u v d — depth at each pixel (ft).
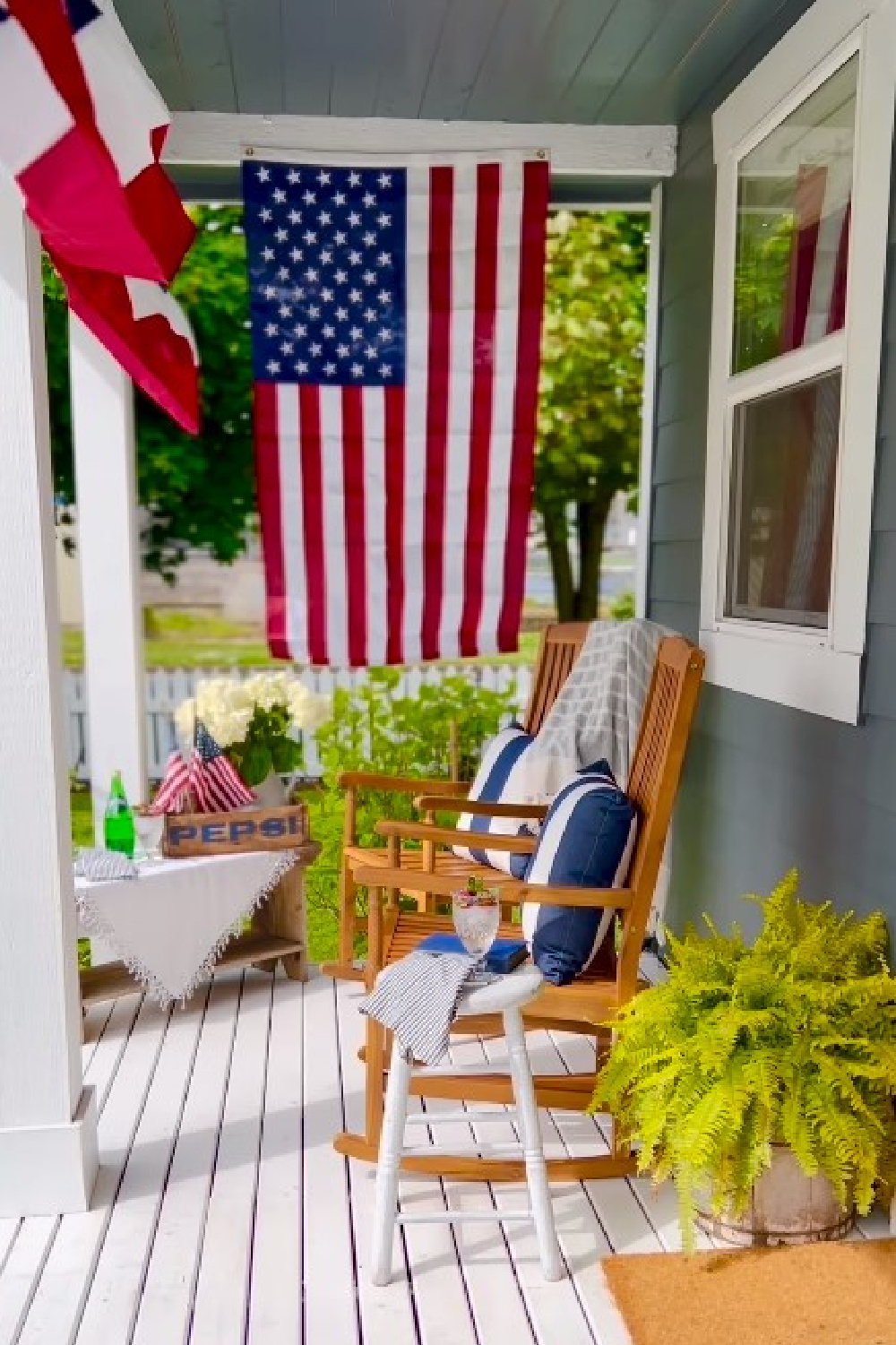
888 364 8.09
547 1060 10.52
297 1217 8.07
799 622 9.89
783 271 10.21
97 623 12.48
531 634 34.65
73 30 6.66
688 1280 7.25
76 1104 8.27
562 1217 8.12
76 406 12.16
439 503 13.64
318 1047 10.80
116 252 6.51
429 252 13.10
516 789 11.16
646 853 8.38
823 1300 7.00
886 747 8.13
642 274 27.81
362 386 13.33
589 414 28.60
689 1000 7.91
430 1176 8.61
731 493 11.51
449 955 7.84
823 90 9.30
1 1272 7.45
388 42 10.68
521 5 9.87
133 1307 7.12
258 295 13.07
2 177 7.32
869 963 8.16
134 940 10.72
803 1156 6.98
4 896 7.82
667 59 11.12
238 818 11.50
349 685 23.08
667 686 9.21
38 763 7.76
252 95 12.14
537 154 12.96
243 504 29.81
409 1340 6.85
